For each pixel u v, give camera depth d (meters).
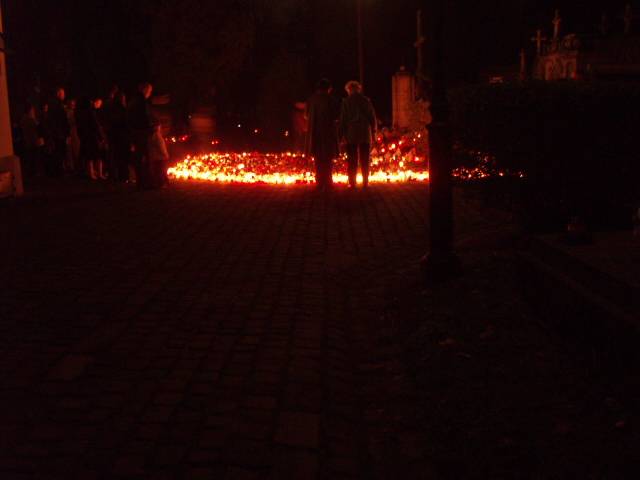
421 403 4.42
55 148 15.56
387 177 13.58
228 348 5.17
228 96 23.58
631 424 3.90
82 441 3.81
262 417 4.13
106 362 4.88
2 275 7.03
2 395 4.36
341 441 3.99
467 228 8.76
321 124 11.82
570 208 6.56
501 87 6.59
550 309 5.21
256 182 13.66
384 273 7.25
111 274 7.09
